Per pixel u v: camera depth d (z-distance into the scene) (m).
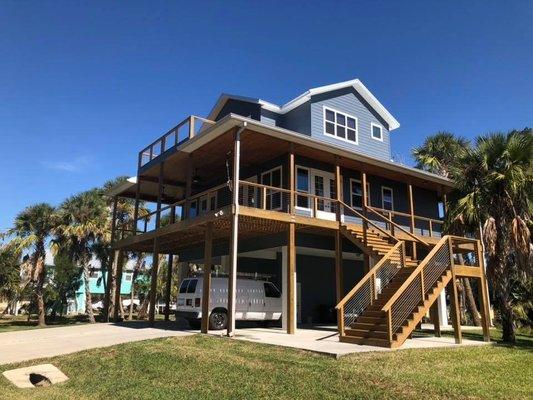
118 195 24.78
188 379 8.33
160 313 49.41
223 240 19.47
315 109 20.94
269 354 9.69
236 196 13.78
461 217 16.20
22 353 11.84
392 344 10.38
